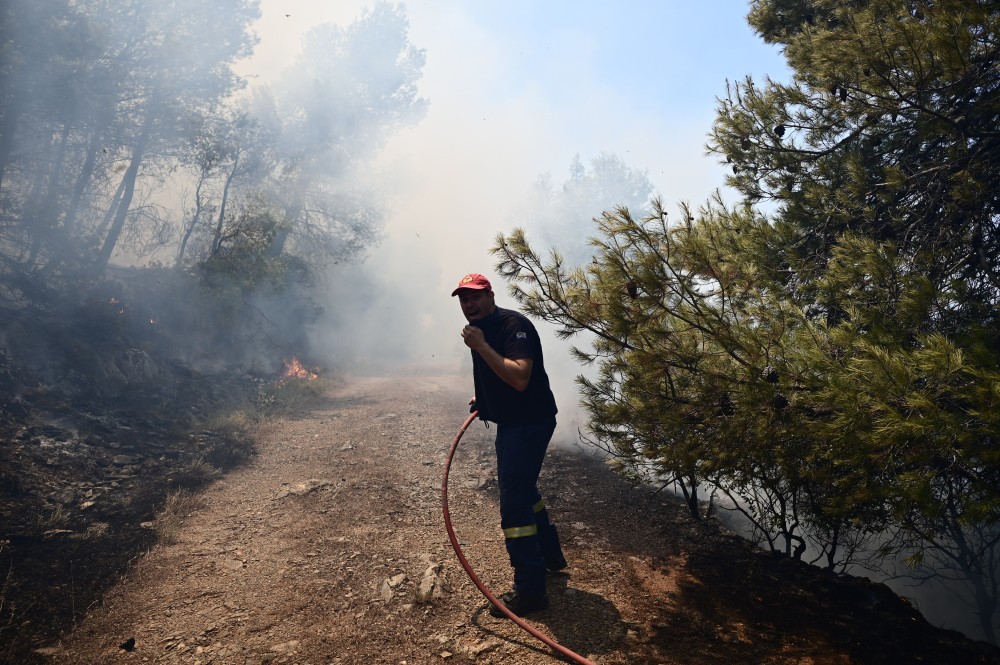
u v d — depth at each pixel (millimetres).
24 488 4914
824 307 4082
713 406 3094
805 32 5078
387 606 3332
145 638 3033
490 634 3062
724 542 4324
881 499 2867
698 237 3043
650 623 3184
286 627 3129
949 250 3852
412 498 5273
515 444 3305
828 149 5020
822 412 2926
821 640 3033
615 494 5336
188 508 5020
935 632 3182
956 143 4113
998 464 2504
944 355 2525
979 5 3434
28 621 3127
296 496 5375
